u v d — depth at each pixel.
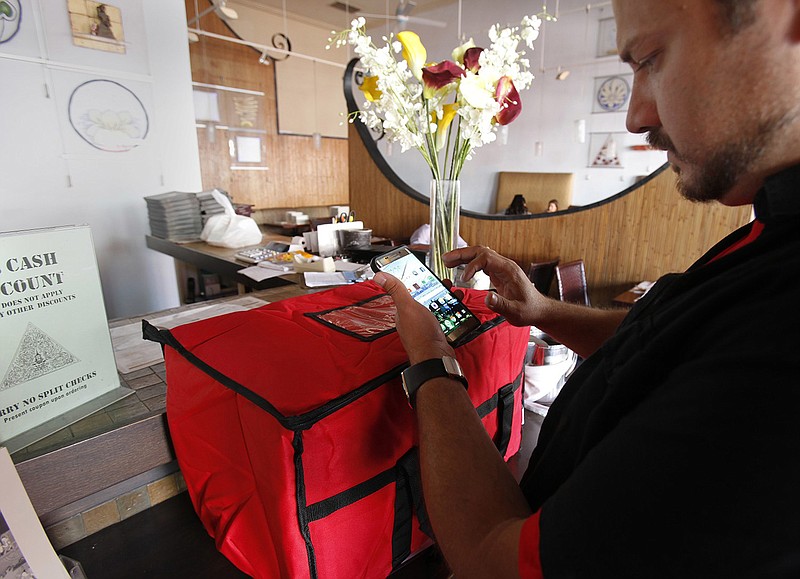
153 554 0.65
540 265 2.34
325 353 0.59
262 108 6.14
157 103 3.18
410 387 0.47
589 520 0.25
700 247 2.23
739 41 0.28
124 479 0.68
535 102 5.72
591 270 2.57
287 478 0.47
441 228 1.22
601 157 5.41
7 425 0.60
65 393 0.68
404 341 0.52
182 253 2.42
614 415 0.34
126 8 2.94
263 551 0.56
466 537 0.34
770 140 0.29
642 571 0.24
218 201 2.81
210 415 0.57
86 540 0.68
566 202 5.64
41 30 2.60
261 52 5.93
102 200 2.99
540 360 1.00
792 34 0.27
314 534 0.50
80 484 0.63
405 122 1.12
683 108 0.31
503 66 1.10
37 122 2.65
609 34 5.04
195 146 3.45
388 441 0.54
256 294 1.36
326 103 6.90
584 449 0.36
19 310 0.61
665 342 0.31
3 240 0.58
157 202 2.60
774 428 0.21
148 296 3.32
